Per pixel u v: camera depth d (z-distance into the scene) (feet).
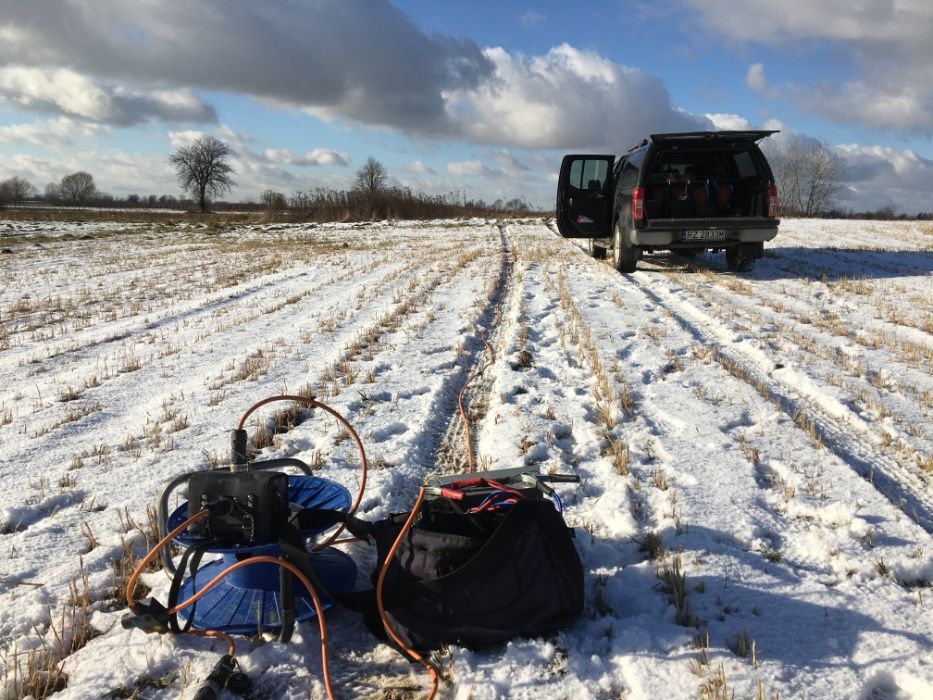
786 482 13.24
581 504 12.68
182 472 14.65
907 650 8.20
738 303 30.66
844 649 8.32
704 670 7.93
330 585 9.75
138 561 10.93
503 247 64.85
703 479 13.34
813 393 18.56
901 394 18.13
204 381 22.08
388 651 8.79
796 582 9.80
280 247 74.02
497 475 10.11
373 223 120.67
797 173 181.06
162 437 16.98
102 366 24.64
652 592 9.66
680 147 34.68
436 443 16.52
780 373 20.57
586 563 10.57
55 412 19.34
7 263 61.46
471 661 8.36
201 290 43.73
